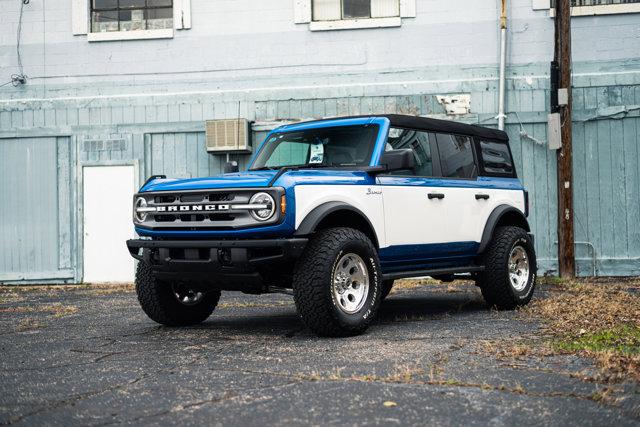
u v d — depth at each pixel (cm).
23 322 695
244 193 541
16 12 1295
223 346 523
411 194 637
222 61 1258
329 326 546
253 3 1253
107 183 1272
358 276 573
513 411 331
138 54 1273
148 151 1265
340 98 1233
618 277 1159
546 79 1197
